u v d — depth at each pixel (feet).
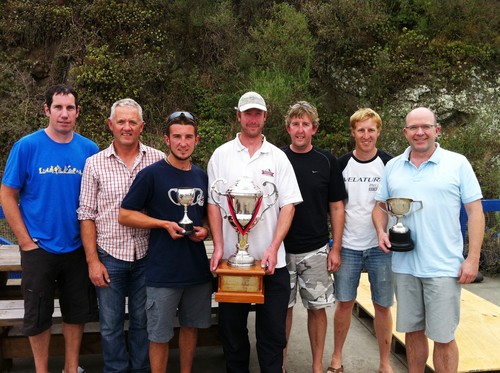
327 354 12.34
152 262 9.36
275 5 33.96
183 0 34.04
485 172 28.94
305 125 10.04
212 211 9.63
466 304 14.12
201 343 11.32
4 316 10.34
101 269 9.58
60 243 9.59
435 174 8.75
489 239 19.74
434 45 34.37
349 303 10.88
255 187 9.12
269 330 9.54
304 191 10.12
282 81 29.53
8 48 33.32
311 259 10.25
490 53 34.17
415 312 9.19
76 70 30.78
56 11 32.76
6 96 31.86
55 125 9.49
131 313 10.13
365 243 10.54
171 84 32.60
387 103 32.81
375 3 35.17
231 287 9.09
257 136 9.71
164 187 9.28
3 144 30.55
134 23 32.65
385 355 11.12
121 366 9.95
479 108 32.91
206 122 31.27
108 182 9.62
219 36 34.35
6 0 34.17
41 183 9.48
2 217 13.67
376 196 9.80
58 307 11.19
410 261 9.06
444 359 8.95
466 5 35.55
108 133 29.32
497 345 11.46
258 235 9.63
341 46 33.68
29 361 11.71
